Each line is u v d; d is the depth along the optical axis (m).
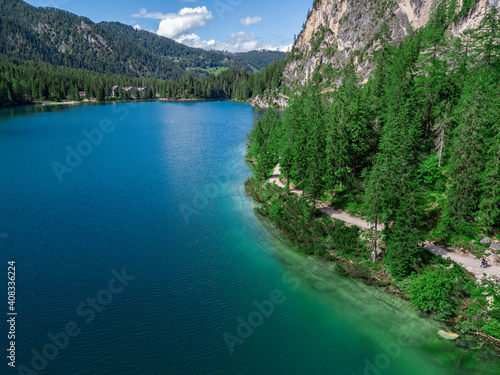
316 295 39.53
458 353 30.27
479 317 33.47
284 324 34.56
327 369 29.12
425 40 73.81
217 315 35.88
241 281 42.53
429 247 44.84
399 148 47.75
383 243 48.06
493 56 59.59
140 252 49.47
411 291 37.50
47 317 34.97
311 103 96.06
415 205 40.09
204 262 47.06
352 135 63.19
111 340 31.89
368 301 38.03
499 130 43.69
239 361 29.81
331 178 62.78
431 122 63.53
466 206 45.50
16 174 88.81
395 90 64.12
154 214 64.12
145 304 37.41
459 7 134.62
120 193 75.56
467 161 44.66
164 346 31.33
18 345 31.00
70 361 29.28
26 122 173.38
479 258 41.59
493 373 28.00
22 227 57.31
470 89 52.19
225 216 63.69
